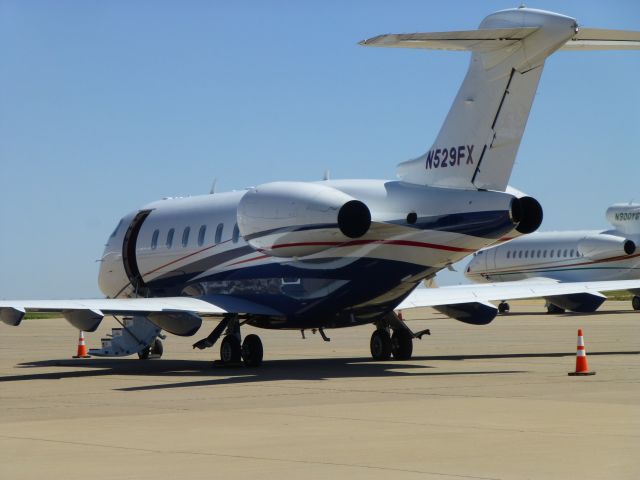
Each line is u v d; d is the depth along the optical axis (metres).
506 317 151.38
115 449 30.39
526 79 53.19
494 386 48.62
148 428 35.09
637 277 159.38
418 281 59.53
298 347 88.44
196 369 63.97
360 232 55.12
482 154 55.06
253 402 43.16
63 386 52.53
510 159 53.88
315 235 56.19
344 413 38.66
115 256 80.62
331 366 63.78
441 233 55.75
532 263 169.75
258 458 28.62
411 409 39.59
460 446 30.28
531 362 64.50
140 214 79.00
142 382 54.44
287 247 57.97
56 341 106.06
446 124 57.34
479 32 50.97
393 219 57.66
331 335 113.75
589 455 28.45
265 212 58.66
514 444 30.50
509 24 52.44
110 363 71.62
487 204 53.84
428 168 58.12
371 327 137.62
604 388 47.06
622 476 25.47
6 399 46.03
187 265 72.69
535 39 51.75
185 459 28.58
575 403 41.00
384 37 50.19
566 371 57.06
